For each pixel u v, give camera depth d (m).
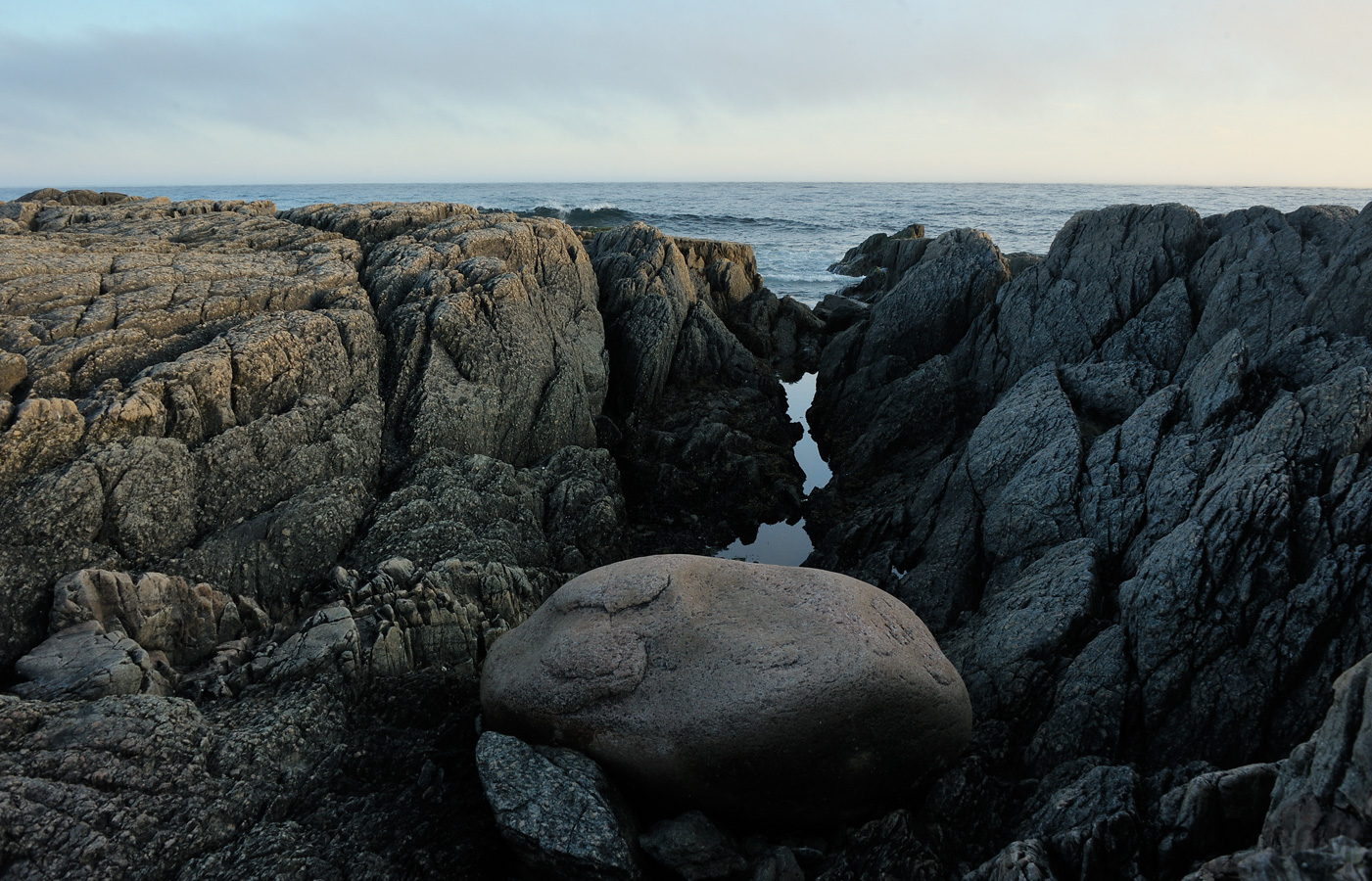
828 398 20.34
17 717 6.32
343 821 6.85
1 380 9.33
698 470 16.33
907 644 7.10
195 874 6.01
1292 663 7.68
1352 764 4.41
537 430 14.59
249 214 17.55
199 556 9.27
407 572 9.92
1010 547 11.30
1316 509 8.16
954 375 17.98
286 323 11.66
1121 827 6.05
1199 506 9.07
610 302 20.62
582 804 6.40
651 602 7.45
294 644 8.39
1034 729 8.66
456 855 6.73
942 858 6.64
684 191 164.25
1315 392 9.07
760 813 6.86
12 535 8.12
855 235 63.38
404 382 13.02
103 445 8.94
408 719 8.34
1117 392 13.27
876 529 13.69
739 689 6.57
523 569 11.03
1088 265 16.70
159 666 8.01
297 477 10.70
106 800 6.05
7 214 15.83
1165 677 8.19
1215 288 14.18
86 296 11.40
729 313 25.78
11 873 5.50
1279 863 4.21
